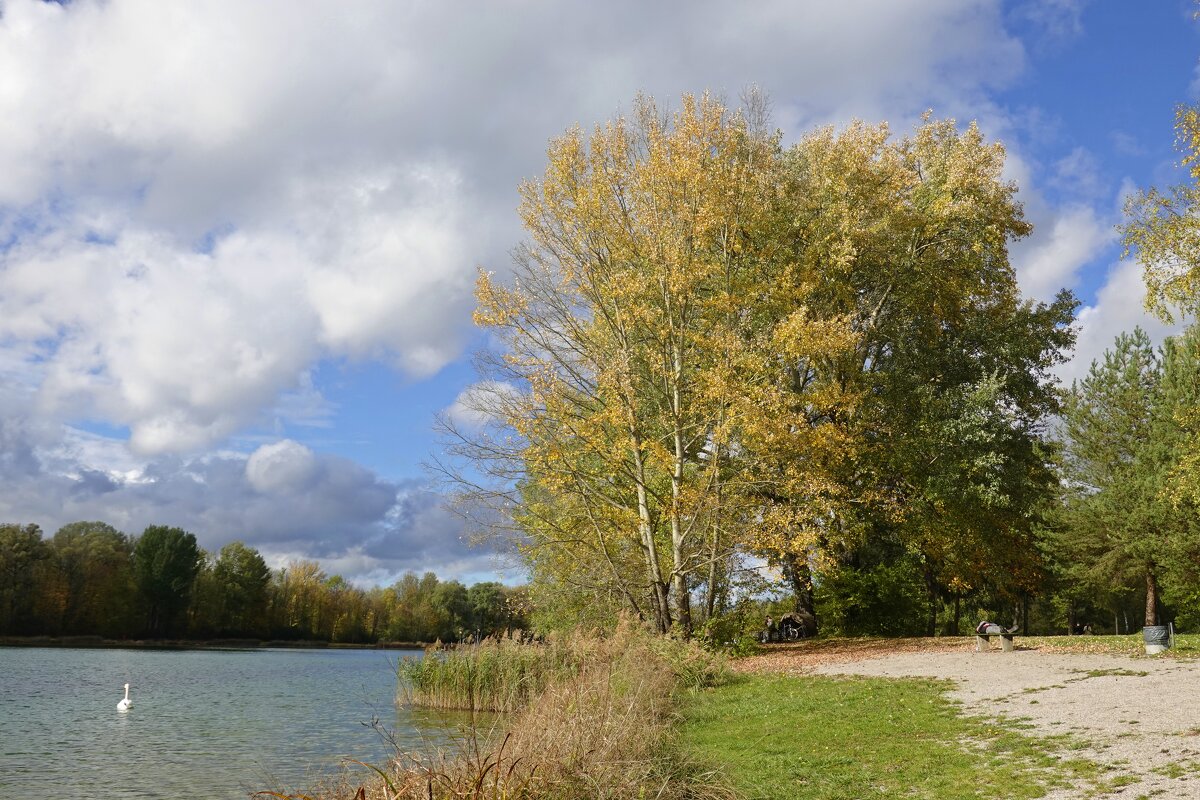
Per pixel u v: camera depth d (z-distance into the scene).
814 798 9.32
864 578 32.34
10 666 48.22
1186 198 19.11
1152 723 11.21
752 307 26.73
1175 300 19.16
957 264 29.64
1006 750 10.67
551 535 26.03
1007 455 29.67
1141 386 35.12
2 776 16.55
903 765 10.50
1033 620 65.44
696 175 23.95
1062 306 33.38
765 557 25.66
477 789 6.28
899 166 29.05
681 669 19.62
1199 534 30.69
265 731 22.72
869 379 29.80
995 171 29.03
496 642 24.53
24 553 78.75
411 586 114.12
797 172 30.53
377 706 29.30
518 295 24.94
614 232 24.97
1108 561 34.16
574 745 7.82
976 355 31.12
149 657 64.75
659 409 26.00
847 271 28.08
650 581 24.83
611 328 25.66
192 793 14.92
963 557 31.73
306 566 111.19
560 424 24.16
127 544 92.75
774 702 16.19
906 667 19.94
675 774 8.62
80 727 23.64
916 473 29.06
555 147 24.91
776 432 23.53
